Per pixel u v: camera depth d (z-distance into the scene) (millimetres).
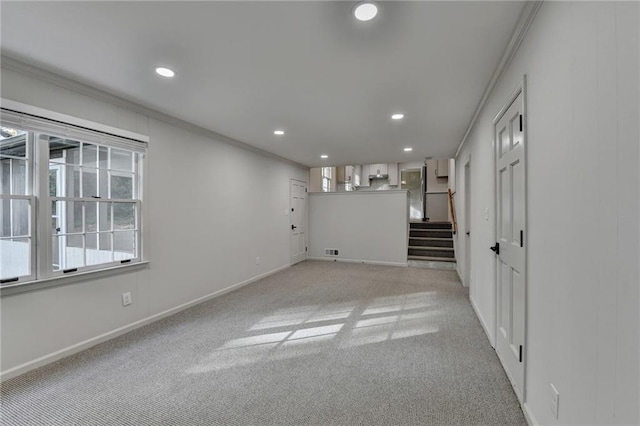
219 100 2824
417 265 6227
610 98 926
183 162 3508
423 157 5777
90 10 1535
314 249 7023
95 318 2594
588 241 1058
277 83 2457
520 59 1797
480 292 3133
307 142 4504
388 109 3062
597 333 1000
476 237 3375
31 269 2191
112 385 1982
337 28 1717
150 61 2094
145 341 2654
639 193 803
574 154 1156
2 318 2037
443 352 2447
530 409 1618
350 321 3148
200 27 1699
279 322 3115
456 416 1681
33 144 2221
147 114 3039
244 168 4656
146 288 3053
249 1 1473
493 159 2467
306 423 1632
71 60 2070
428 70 2234
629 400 839
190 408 1756
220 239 4117
